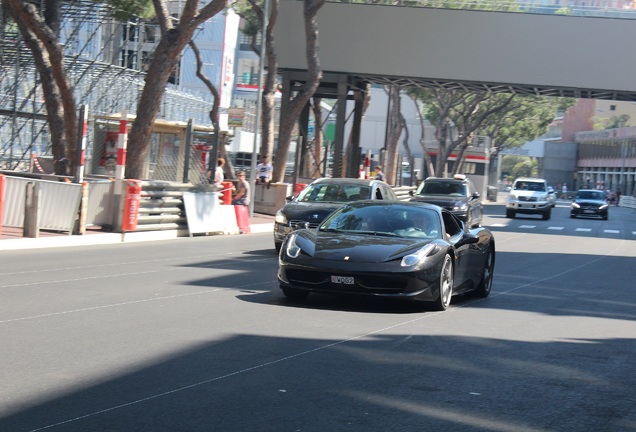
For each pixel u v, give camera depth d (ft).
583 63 118.52
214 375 22.97
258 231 89.71
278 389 21.71
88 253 56.54
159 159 107.65
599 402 22.22
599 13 118.11
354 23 123.65
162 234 72.79
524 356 28.02
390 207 41.06
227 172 118.42
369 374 23.95
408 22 122.31
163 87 76.13
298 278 36.65
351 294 35.83
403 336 30.48
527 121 272.92
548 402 21.88
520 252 78.95
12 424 17.76
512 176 585.22
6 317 30.86
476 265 42.60
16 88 106.32
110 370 23.06
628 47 117.19
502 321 35.76
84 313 32.40
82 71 117.70
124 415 18.70
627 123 449.48
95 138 102.68
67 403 19.54
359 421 19.01
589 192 179.32
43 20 79.15
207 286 42.37
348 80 125.90
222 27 201.98
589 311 40.75
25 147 122.31
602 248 89.20
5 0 75.31
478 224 106.22
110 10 99.66
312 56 110.22
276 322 32.12
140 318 31.76
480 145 225.15
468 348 28.81
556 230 123.03
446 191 102.83
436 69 122.31
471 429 18.90
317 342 28.48
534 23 119.44
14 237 59.72
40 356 24.49
